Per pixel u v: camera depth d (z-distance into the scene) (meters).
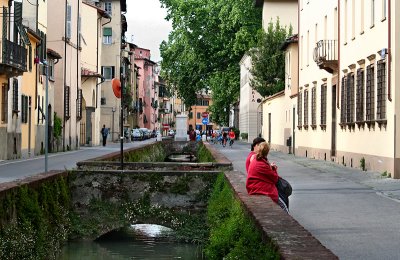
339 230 12.98
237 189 11.63
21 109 42.22
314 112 42.88
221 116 94.19
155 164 18.11
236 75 79.19
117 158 23.31
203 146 40.84
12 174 27.03
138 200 15.81
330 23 38.69
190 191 15.80
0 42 36.03
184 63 78.25
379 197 18.91
